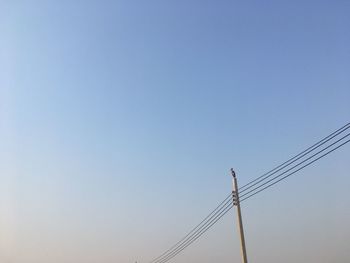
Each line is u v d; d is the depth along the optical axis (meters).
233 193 41.31
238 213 40.72
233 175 41.66
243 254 39.62
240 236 40.09
